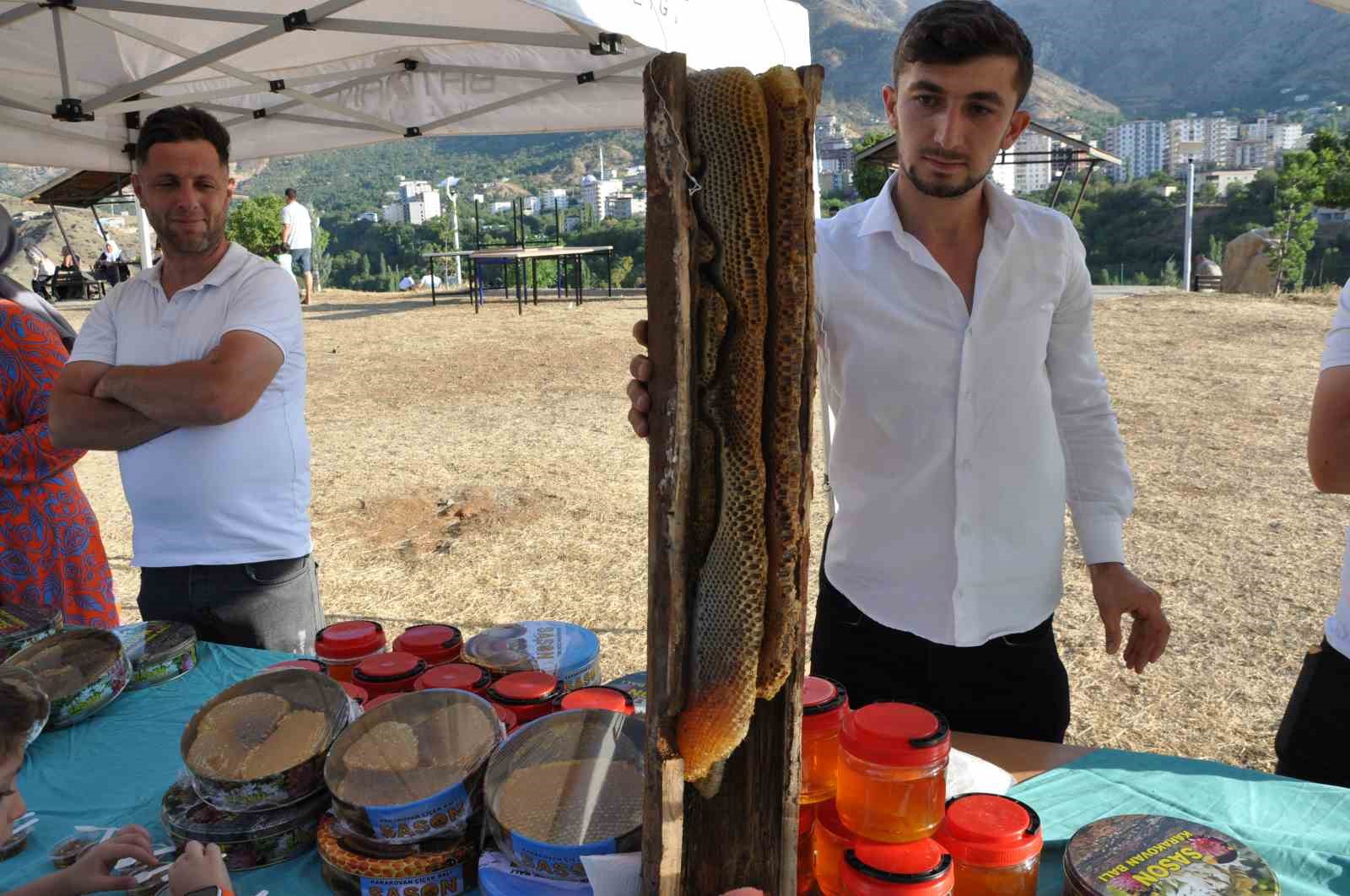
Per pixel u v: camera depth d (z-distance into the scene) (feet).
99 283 70.49
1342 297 6.68
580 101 16.63
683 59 3.84
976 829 4.83
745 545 4.13
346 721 6.32
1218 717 13.73
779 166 4.00
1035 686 7.93
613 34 11.96
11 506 10.54
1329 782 7.44
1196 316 50.55
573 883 5.13
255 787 5.81
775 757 4.56
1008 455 7.54
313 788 6.01
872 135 65.21
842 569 8.12
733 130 3.94
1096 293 63.16
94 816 6.57
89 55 14.74
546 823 5.30
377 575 19.84
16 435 10.42
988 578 7.63
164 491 9.55
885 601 7.90
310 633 10.39
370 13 14.66
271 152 18.57
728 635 4.19
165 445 9.52
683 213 3.91
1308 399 32.89
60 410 9.54
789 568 4.16
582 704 6.34
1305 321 47.80
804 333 4.08
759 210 4.00
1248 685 14.60
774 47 12.34
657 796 4.36
